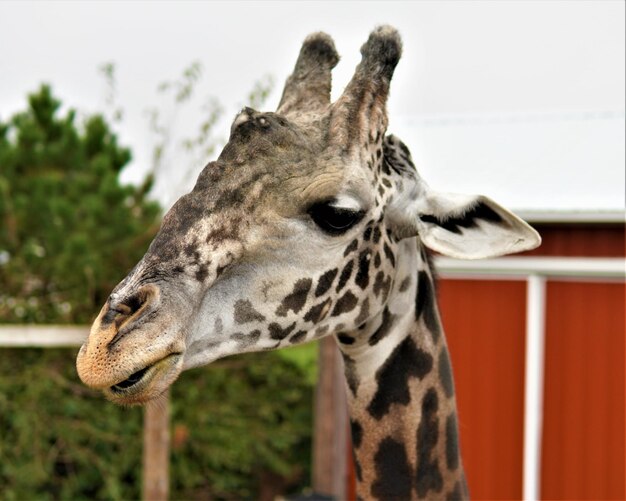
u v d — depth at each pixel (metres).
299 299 2.21
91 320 6.55
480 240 2.39
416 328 2.56
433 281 2.66
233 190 2.11
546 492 6.16
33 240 7.00
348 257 2.27
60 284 6.88
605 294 5.98
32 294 7.16
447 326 6.43
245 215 2.12
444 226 2.44
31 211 6.90
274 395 8.74
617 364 5.93
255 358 8.30
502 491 6.24
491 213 2.37
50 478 7.84
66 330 6.23
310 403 8.92
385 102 2.33
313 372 8.57
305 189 2.14
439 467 2.56
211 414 8.40
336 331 2.35
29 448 7.55
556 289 6.13
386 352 2.51
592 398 6.02
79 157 7.60
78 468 8.02
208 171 2.14
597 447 6.00
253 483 9.18
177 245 2.06
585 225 5.90
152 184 8.01
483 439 6.31
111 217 6.68
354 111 2.25
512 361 6.23
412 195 2.44
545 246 6.04
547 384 6.17
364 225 2.28
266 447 8.95
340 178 2.17
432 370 2.58
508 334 6.23
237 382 8.55
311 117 2.29
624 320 5.91
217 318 2.11
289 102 2.42
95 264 6.27
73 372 7.57
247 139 2.16
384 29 2.35
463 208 2.39
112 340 1.90
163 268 2.02
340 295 2.28
